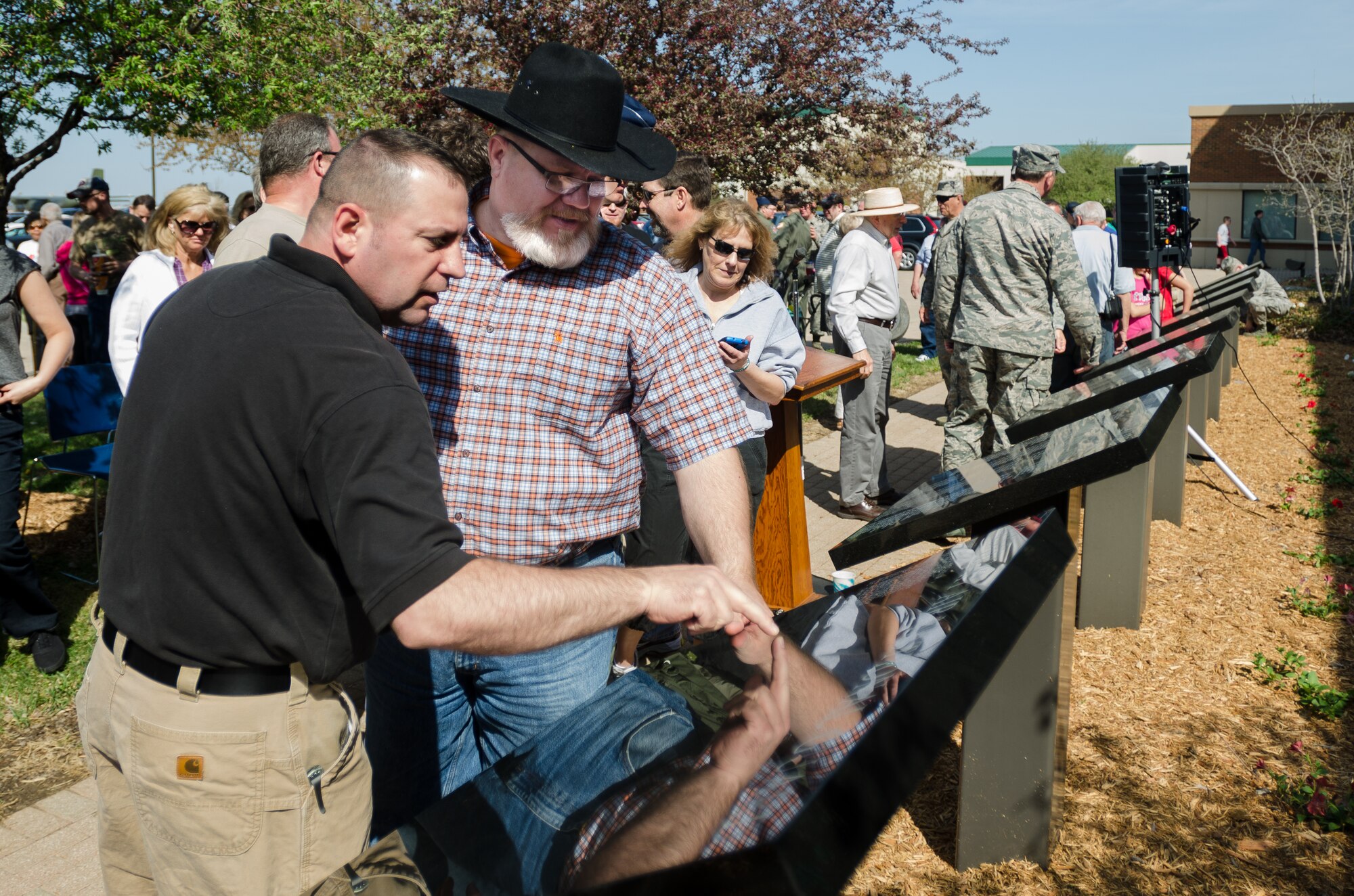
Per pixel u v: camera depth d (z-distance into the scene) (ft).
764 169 30.37
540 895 3.70
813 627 5.78
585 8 25.75
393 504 4.89
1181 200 25.82
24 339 41.93
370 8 24.11
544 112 6.89
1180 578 16.80
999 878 8.95
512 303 7.49
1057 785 9.00
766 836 3.50
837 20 28.63
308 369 5.14
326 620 5.57
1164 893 8.77
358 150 5.81
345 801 6.03
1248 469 24.54
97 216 29.86
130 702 5.74
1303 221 94.07
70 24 20.66
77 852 10.41
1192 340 18.15
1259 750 11.25
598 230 7.59
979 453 19.70
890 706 4.25
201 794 5.64
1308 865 9.20
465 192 6.00
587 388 7.45
